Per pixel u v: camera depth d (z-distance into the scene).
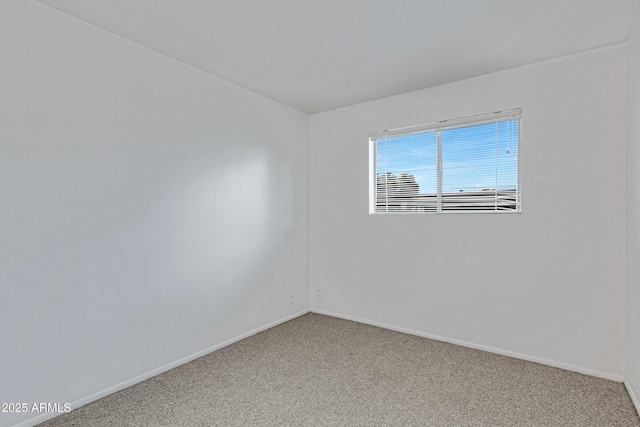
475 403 2.07
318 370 2.52
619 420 1.90
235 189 3.07
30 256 1.85
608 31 2.15
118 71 2.23
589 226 2.41
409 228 3.28
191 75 2.69
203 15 1.99
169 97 2.53
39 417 1.88
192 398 2.14
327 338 3.16
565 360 2.52
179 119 2.60
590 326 2.42
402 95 3.30
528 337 2.67
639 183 1.93
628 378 2.20
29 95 1.84
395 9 1.93
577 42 2.29
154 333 2.44
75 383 2.03
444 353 2.81
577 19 2.02
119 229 2.24
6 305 1.77
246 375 2.44
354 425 1.87
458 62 2.61
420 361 2.66
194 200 2.72
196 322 2.73
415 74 2.84
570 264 2.49
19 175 1.81
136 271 2.33
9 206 1.78
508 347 2.75
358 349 2.90
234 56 2.52
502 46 2.36
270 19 2.04
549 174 2.55
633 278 2.08
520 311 2.70
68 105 1.99
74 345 2.02
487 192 2.89
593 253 2.40
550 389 2.23
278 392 2.21
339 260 3.77
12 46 1.78
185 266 2.65
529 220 2.64
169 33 2.20
